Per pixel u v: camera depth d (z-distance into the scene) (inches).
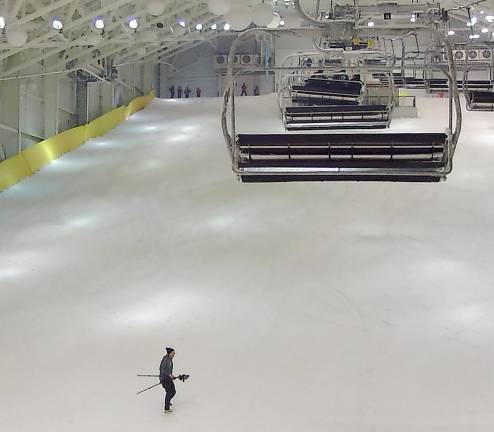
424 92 1114.7
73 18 756.0
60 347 327.0
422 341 316.5
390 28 238.2
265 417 253.6
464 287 378.6
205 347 319.6
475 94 502.6
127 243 484.1
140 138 838.5
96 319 360.5
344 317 346.9
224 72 1416.1
